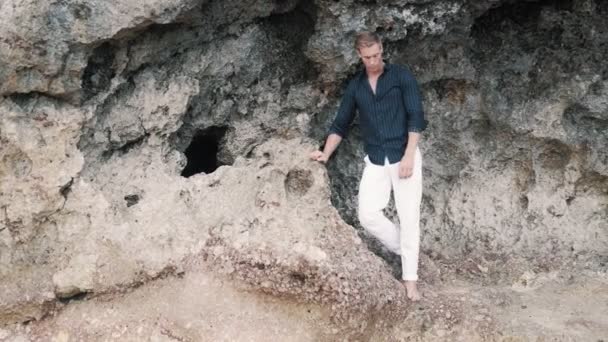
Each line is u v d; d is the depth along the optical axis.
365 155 4.49
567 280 4.50
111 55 4.09
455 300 4.29
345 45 4.26
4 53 3.75
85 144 4.17
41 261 4.15
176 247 4.19
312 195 4.31
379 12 4.16
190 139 4.64
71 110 4.05
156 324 4.05
